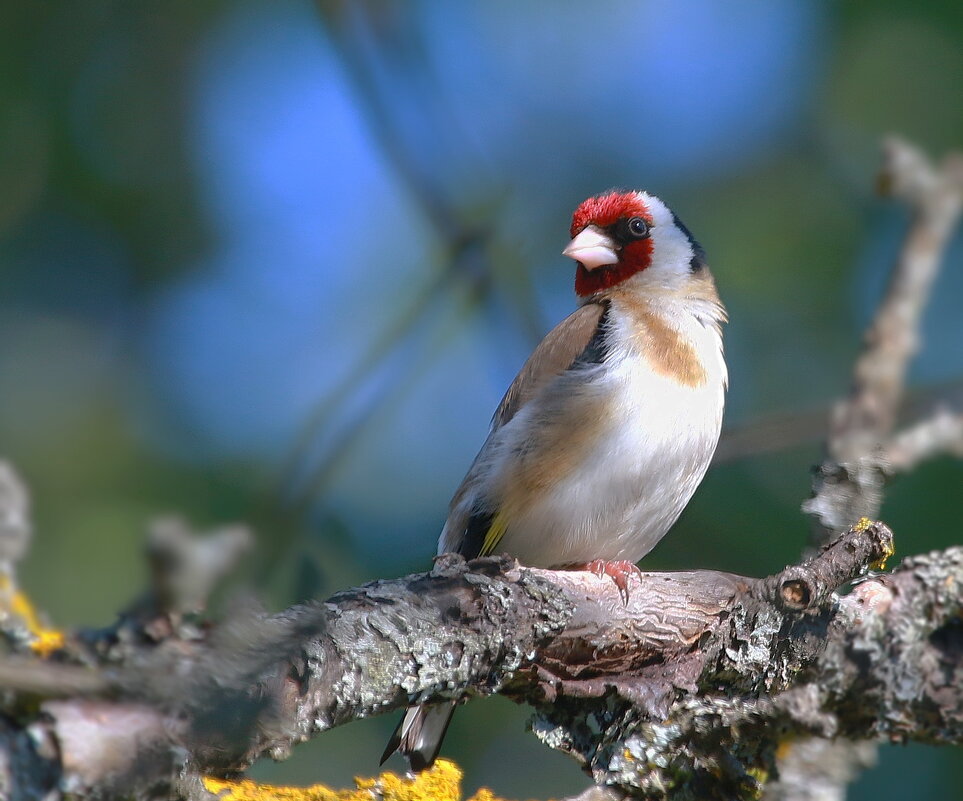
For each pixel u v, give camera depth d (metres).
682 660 5.79
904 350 6.43
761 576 8.61
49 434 9.86
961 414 6.64
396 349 8.84
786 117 10.41
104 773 3.87
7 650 3.94
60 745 3.82
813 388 9.55
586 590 5.68
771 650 5.70
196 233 10.83
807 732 5.05
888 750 8.66
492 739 8.84
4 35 10.20
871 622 5.35
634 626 5.67
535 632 5.38
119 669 3.95
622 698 5.61
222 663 4.19
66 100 10.39
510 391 8.39
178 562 3.75
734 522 8.77
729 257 10.04
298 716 4.65
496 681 5.32
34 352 10.33
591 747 5.71
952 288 10.09
